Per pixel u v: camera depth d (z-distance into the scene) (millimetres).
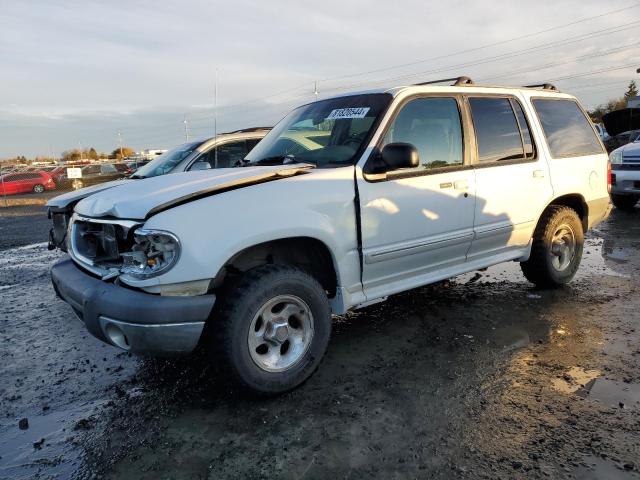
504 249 4723
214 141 7656
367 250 3607
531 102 4910
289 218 3186
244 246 3016
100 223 3273
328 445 2723
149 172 7480
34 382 3680
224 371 3045
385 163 3570
